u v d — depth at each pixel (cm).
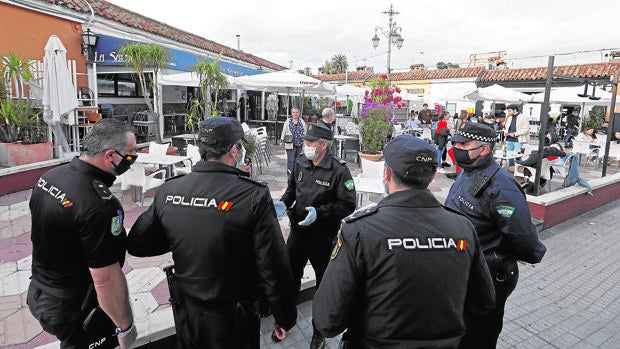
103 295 184
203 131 198
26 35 848
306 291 370
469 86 2339
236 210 184
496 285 240
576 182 719
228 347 195
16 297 346
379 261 149
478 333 245
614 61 2023
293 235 325
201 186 190
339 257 159
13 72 741
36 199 184
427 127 1691
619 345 328
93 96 1002
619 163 1299
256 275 201
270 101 1912
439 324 150
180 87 1450
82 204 175
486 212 238
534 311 379
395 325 148
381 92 1005
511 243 235
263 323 330
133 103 1266
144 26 1192
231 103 1670
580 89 1396
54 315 187
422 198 162
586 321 363
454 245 156
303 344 308
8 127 741
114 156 190
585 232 608
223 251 184
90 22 984
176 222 188
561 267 480
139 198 658
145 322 296
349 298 155
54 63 746
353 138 1074
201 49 1453
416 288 147
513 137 1060
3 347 282
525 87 2128
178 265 193
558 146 850
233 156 202
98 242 177
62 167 192
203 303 189
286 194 341
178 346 208
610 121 851
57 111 754
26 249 443
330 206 302
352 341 169
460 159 250
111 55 1005
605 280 447
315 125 303
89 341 198
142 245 201
